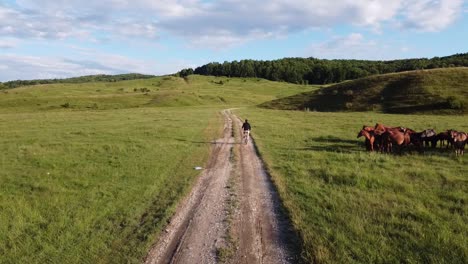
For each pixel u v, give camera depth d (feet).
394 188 44.06
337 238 29.73
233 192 45.21
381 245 28.22
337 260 26.45
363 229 31.27
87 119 155.33
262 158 66.80
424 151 70.90
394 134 68.85
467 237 28.99
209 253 29.14
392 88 223.10
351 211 35.96
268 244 30.32
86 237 32.65
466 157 63.36
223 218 36.37
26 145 85.46
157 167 59.21
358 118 155.74
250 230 33.30
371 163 59.06
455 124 119.65
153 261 28.22
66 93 439.63
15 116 173.99
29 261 28.73
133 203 41.45
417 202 38.27
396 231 30.68
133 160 65.26
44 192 46.50
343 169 53.93
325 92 256.11
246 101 416.26
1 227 35.06
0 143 91.20
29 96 372.99
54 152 74.64
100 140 92.73
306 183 47.03
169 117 167.32
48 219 37.14
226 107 302.45
